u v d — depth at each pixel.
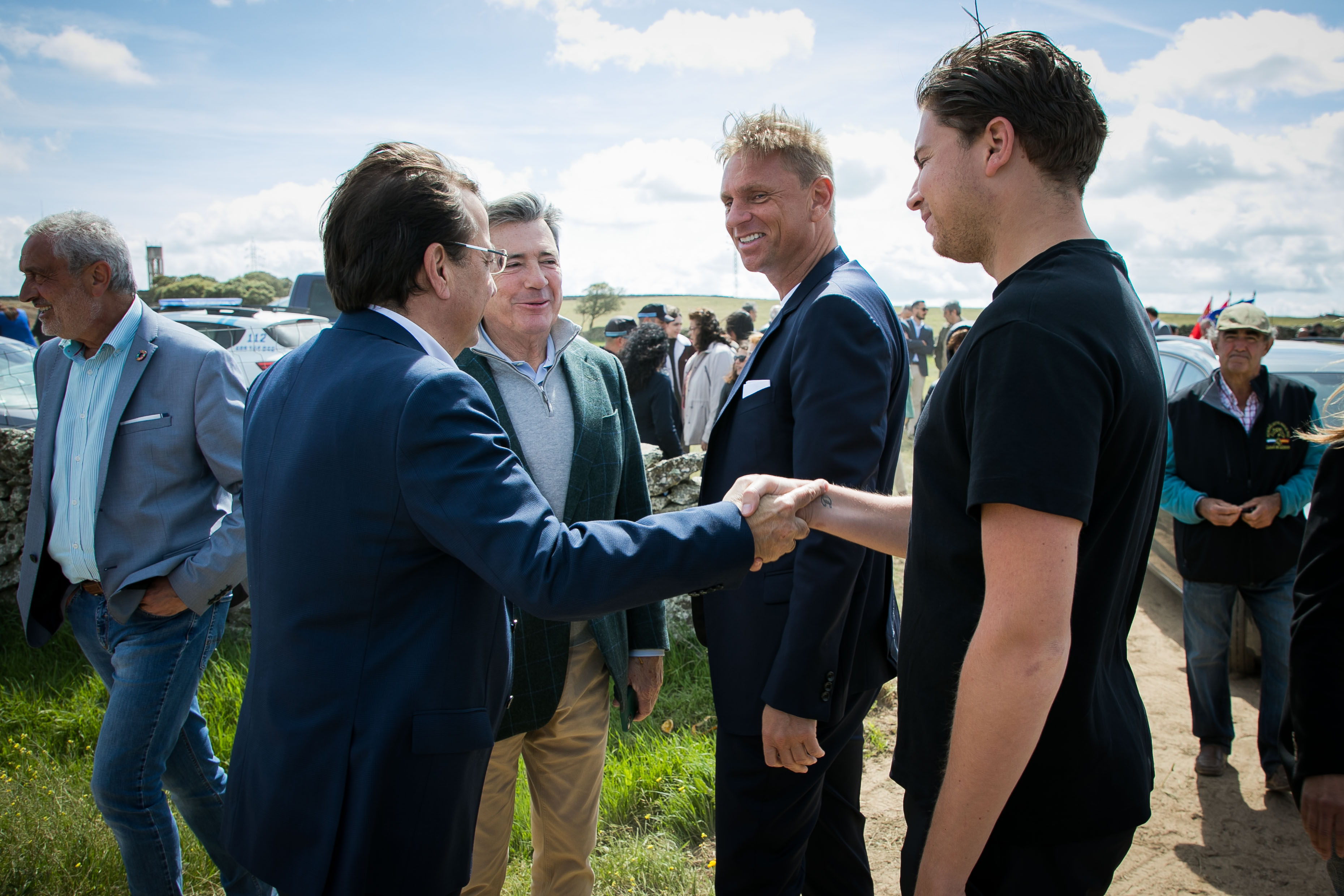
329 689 1.20
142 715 2.10
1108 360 1.02
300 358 1.37
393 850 1.19
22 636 3.90
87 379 2.22
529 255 2.02
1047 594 0.98
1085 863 1.16
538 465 2.01
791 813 1.89
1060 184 1.17
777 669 1.70
